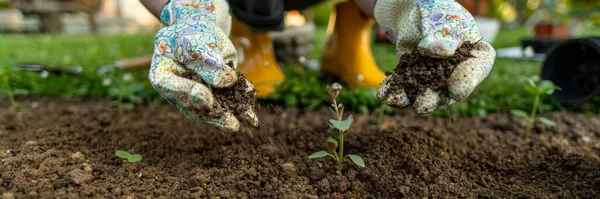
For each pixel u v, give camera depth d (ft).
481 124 4.05
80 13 16.51
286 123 3.86
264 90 4.40
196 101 2.66
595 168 3.11
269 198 2.82
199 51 2.72
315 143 3.45
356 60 4.83
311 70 5.80
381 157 3.10
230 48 2.89
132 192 2.86
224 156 3.14
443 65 2.66
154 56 2.79
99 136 3.58
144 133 3.61
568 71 4.20
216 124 2.79
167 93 2.70
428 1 2.78
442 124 3.98
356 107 4.30
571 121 4.07
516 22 18.76
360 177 2.99
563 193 2.93
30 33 15.66
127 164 3.13
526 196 2.91
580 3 16.46
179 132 3.64
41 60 7.26
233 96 2.81
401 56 2.81
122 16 18.02
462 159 3.27
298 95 4.43
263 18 3.77
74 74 5.56
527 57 8.17
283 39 6.56
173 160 3.23
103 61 7.25
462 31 2.70
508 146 3.52
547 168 3.20
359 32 4.81
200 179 2.94
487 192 2.95
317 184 2.93
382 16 3.06
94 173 3.04
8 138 3.51
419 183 2.94
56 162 3.06
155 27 18.63
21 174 2.92
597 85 3.98
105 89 4.97
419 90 2.68
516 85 5.10
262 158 3.13
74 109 4.34
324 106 4.40
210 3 3.02
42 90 5.00
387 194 2.88
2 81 4.72
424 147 3.20
